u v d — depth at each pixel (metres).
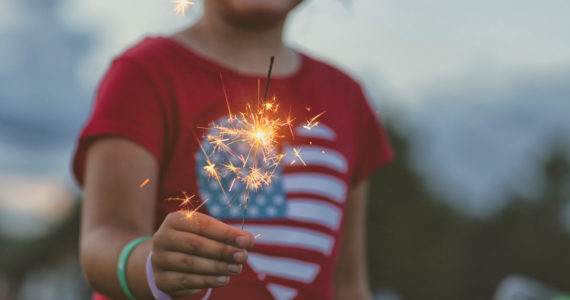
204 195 1.62
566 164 38.09
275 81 1.81
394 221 30.45
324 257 1.80
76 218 41.97
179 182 1.62
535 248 36.56
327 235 1.81
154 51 1.68
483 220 36.91
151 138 1.58
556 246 36.78
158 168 1.60
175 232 1.09
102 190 1.52
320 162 1.83
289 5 1.81
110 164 1.53
